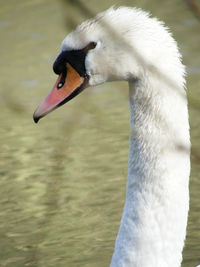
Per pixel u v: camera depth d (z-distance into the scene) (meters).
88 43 9.14
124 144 16.20
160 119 9.02
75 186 14.52
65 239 12.66
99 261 11.84
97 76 9.22
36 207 13.69
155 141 9.12
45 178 14.58
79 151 16.00
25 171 15.15
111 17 8.94
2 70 20.67
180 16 23.00
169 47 8.79
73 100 18.45
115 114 17.47
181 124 9.02
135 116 9.16
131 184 9.38
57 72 9.45
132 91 9.12
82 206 13.77
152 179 9.23
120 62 9.01
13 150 16.28
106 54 9.08
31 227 13.05
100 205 13.80
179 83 8.81
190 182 14.64
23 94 18.89
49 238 12.72
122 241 9.40
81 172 15.08
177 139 9.05
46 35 22.38
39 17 23.52
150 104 9.02
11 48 22.02
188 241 12.55
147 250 9.26
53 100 9.38
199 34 21.91
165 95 8.94
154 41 8.74
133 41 8.74
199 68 19.94
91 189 14.38
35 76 20.02
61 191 14.30
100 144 16.27
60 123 17.31
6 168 15.42
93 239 12.62
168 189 9.20
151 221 9.26
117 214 13.45
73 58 9.29
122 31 8.79
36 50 21.67
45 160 15.52
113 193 14.20
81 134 16.67
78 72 9.31
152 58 8.73
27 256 12.01
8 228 13.11
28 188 14.38
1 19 23.62
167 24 22.55
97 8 23.23
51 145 16.25
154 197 9.25
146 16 8.91
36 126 17.48
